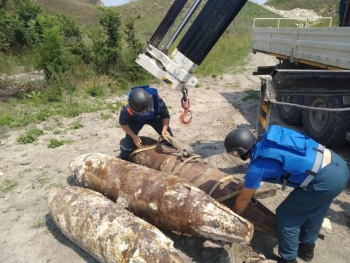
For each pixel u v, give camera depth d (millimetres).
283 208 3000
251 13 35781
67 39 11375
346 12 5801
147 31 23125
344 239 3549
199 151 5672
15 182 4809
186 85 4371
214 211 2916
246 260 3074
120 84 10203
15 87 8969
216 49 16547
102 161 3941
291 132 2852
